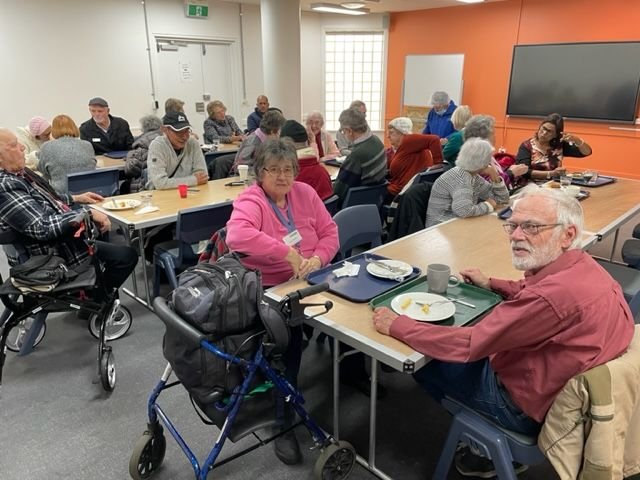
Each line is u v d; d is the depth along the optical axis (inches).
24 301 90.1
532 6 273.4
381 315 59.1
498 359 55.0
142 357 100.0
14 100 231.5
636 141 252.7
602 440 44.9
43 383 91.3
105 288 94.0
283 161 75.2
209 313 54.6
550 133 152.8
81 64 247.6
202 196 126.9
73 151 154.3
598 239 94.3
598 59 255.1
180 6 274.1
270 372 59.6
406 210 115.2
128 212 112.2
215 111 247.6
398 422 80.8
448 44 313.3
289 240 78.4
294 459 71.1
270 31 241.9
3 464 71.4
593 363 46.8
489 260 80.7
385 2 285.9
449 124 249.8
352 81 355.3
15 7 222.4
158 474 69.5
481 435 55.6
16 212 87.9
